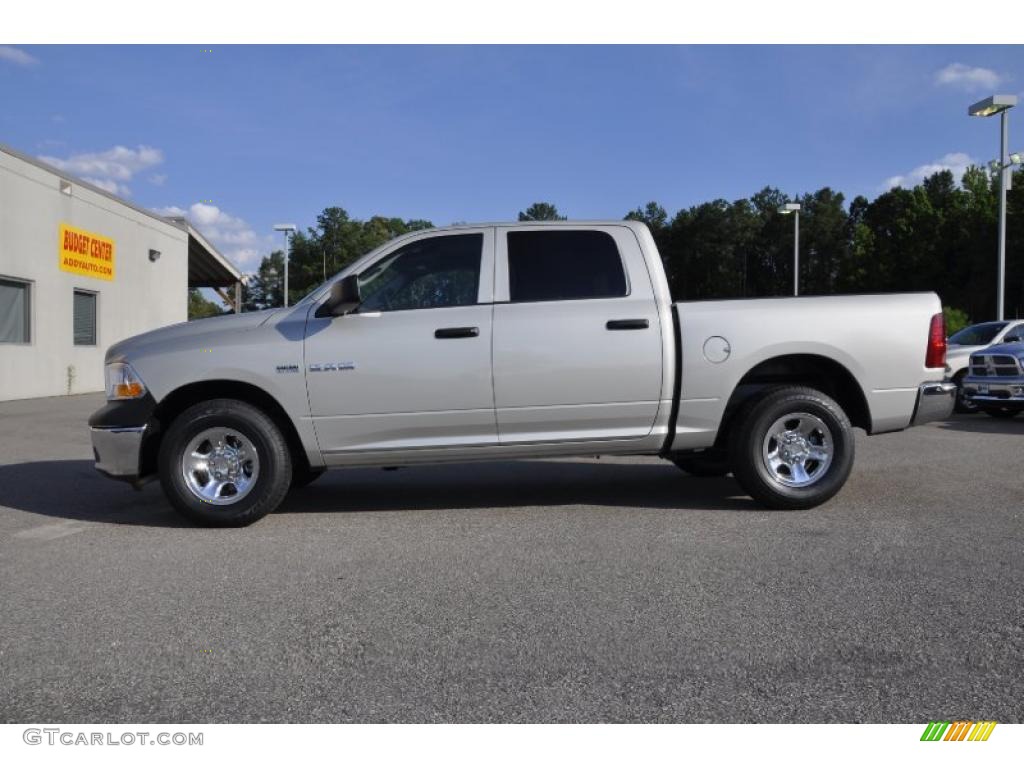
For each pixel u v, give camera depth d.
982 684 2.97
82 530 5.56
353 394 5.63
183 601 3.99
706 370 5.74
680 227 87.25
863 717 2.76
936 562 4.46
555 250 5.87
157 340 5.74
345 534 5.35
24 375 17.69
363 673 3.13
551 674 3.10
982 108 22.16
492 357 5.64
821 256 85.81
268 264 70.38
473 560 4.64
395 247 5.86
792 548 4.79
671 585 4.12
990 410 13.46
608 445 5.85
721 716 2.77
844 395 6.12
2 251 16.75
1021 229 54.09
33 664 3.25
